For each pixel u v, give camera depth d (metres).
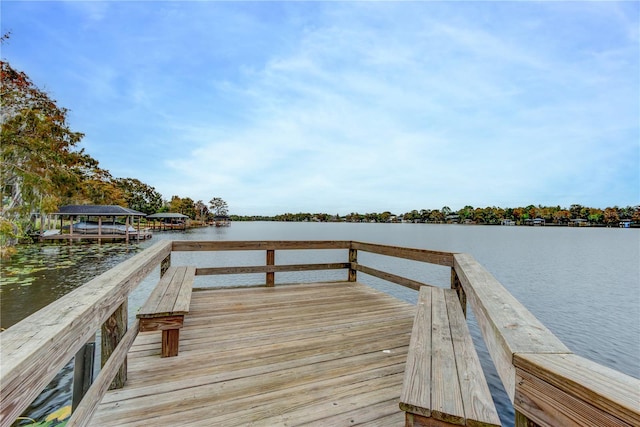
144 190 67.88
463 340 1.75
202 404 1.77
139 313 2.15
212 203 114.69
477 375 1.34
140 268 2.17
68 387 4.12
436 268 19.12
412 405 1.11
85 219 35.44
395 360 2.38
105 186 42.03
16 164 17.34
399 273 17.06
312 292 4.50
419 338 1.77
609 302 11.69
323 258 24.16
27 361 0.71
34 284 10.34
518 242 40.00
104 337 1.77
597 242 43.62
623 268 20.39
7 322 6.91
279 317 3.37
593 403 0.56
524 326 1.03
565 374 0.64
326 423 1.62
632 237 56.31
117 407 1.72
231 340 2.72
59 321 0.97
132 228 35.56
